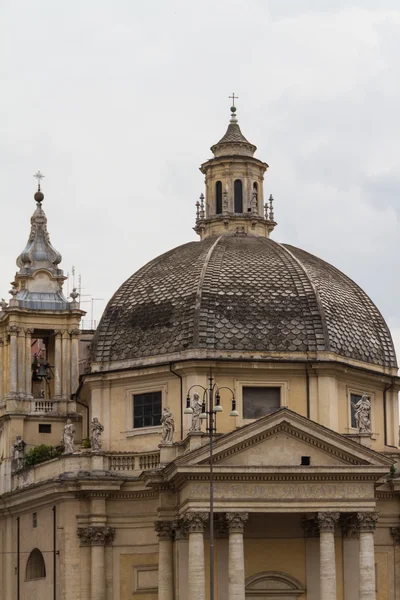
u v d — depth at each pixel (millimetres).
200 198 79812
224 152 79625
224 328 69375
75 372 79312
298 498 63188
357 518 63688
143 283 73812
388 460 64000
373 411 72188
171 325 70312
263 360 68500
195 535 62469
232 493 62844
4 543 75812
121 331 72125
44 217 82938
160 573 66000
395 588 68688
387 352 73312
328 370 69000
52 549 70250
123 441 70625
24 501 73125
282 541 66125
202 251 74312
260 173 80000
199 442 64062
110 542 69000
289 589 65812
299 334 69625
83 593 68438
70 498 69312
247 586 65562
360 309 73500
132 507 69250
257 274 72062
